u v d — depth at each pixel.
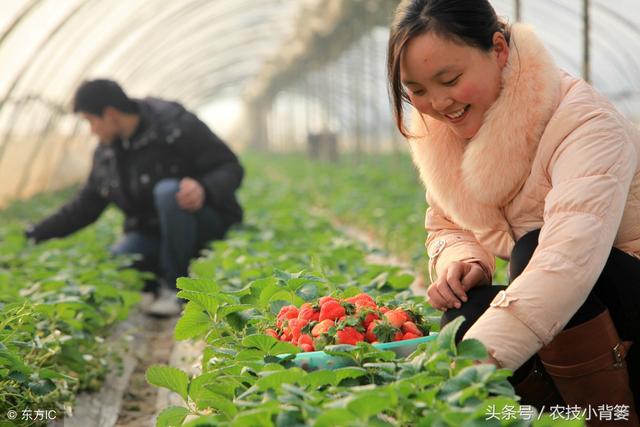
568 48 19.27
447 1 2.91
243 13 24.22
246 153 46.28
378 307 3.60
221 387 3.07
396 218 11.41
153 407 5.16
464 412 2.27
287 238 9.00
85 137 23.56
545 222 2.91
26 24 12.05
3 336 4.10
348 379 2.95
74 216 8.25
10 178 16.34
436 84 2.97
